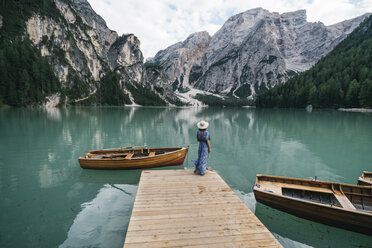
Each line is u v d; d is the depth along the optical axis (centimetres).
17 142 1853
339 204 637
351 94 8950
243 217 507
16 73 9975
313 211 615
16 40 12131
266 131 2720
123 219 639
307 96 11069
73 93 14725
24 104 9519
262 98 15750
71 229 586
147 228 455
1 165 1198
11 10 13138
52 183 931
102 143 1894
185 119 4853
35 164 1221
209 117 5594
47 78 11819
